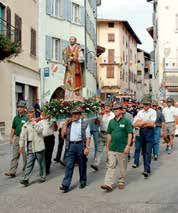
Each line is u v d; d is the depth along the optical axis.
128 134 10.52
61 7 36.72
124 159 10.58
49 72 33.47
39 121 11.65
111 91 69.38
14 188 10.84
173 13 44.97
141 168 13.87
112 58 69.62
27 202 9.27
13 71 26.66
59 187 10.88
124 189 10.55
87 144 10.75
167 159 16.06
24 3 29.00
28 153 11.27
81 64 14.99
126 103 18.70
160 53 45.16
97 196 9.80
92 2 47.94
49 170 12.95
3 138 23.59
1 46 20.25
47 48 34.25
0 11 24.39
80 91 14.91
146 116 12.62
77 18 39.72
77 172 13.12
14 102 26.72
